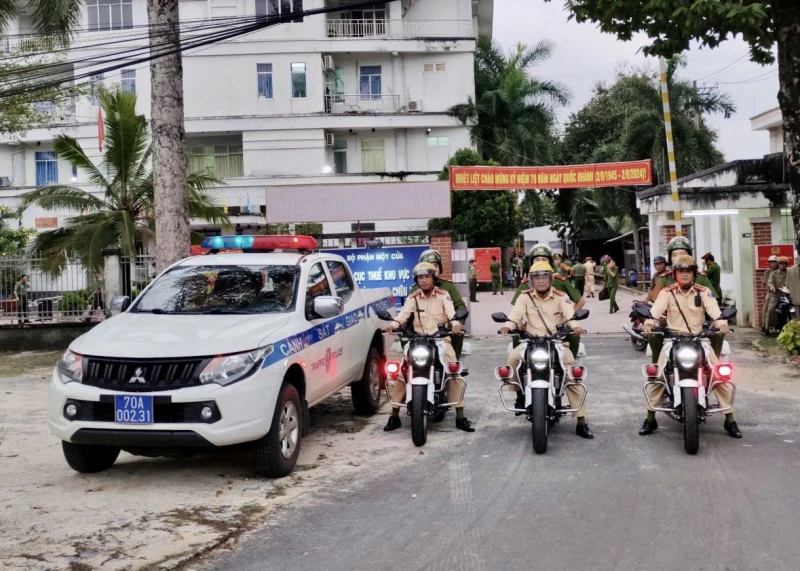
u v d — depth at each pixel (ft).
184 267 25.75
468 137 124.06
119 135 64.90
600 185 61.72
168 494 19.83
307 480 21.01
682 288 24.43
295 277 24.71
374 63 123.54
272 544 16.22
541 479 20.38
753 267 54.75
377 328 30.63
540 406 22.89
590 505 18.07
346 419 29.25
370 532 16.78
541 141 126.00
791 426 25.89
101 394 19.44
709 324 24.21
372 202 55.16
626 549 15.26
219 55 118.83
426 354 24.67
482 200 116.26
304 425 23.03
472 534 16.40
